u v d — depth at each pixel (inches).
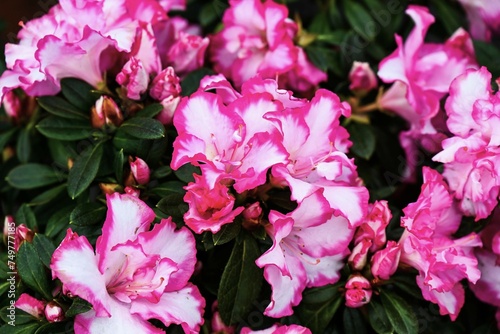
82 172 22.4
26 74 22.5
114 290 21.0
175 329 21.8
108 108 22.5
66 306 21.2
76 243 20.3
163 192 22.4
